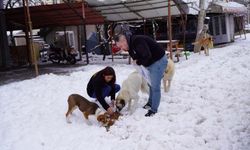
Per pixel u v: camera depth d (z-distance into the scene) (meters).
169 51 13.41
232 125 5.29
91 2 14.57
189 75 9.99
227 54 15.20
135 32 22.22
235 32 30.03
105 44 19.59
